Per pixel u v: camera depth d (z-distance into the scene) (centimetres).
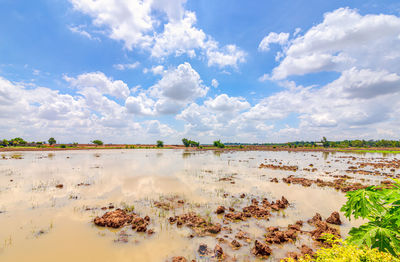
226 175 2400
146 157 4681
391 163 3784
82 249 808
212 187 1806
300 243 866
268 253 771
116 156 4872
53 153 5678
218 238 905
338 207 1315
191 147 10906
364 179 2228
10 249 799
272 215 1177
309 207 1315
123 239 886
